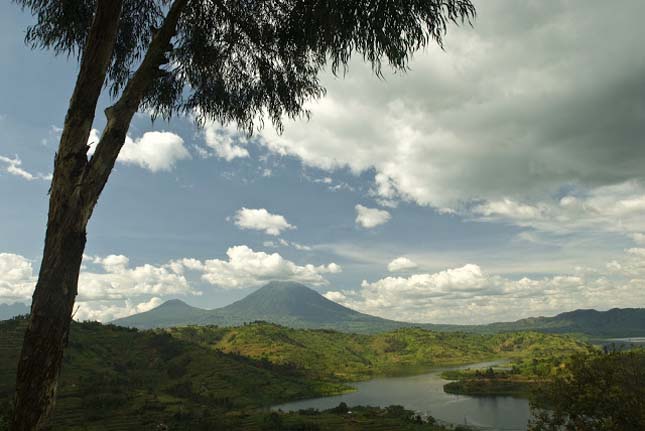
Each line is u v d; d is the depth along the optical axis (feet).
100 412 365.20
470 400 506.89
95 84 17.83
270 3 24.09
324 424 358.64
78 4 23.47
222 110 28.35
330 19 19.95
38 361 15.15
